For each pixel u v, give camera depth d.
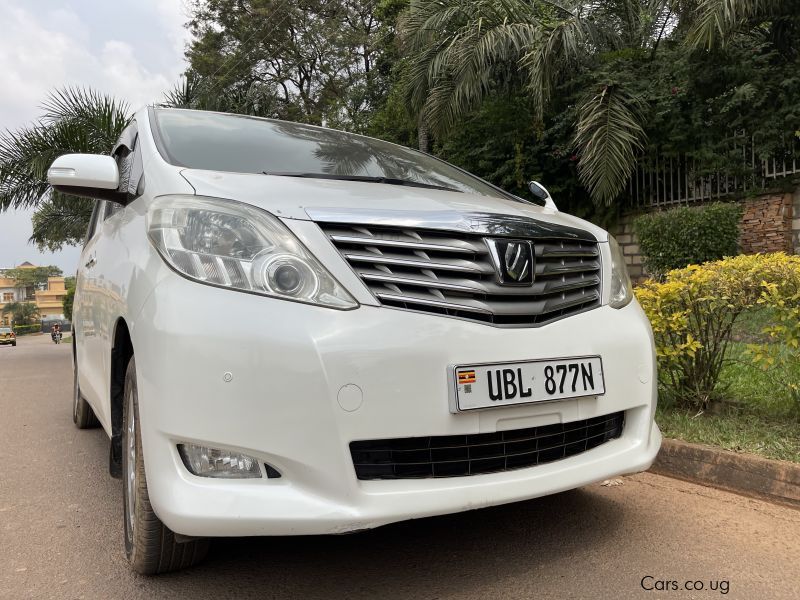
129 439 2.37
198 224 2.02
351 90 20.27
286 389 1.81
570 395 2.15
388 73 19.61
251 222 2.00
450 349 1.96
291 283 1.90
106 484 3.41
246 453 1.82
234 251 1.95
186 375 1.84
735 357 4.12
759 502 2.86
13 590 2.19
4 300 105.12
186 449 1.86
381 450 1.92
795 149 7.60
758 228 7.94
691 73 8.10
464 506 1.96
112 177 2.65
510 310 2.10
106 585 2.20
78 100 11.10
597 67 8.88
